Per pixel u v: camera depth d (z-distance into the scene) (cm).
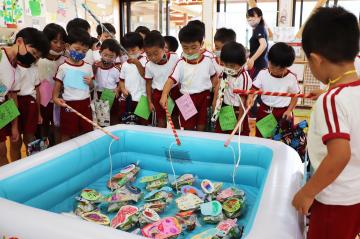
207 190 176
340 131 88
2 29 386
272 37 509
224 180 199
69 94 235
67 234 100
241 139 194
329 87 98
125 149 221
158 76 246
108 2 588
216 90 231
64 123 240
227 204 160
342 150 87
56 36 244
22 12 423
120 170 212
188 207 157
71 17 505
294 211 115
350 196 100
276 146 182
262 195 126
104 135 209
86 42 227
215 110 219
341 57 92
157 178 192
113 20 608
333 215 102
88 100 245
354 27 92
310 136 108
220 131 232
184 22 643
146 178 195
